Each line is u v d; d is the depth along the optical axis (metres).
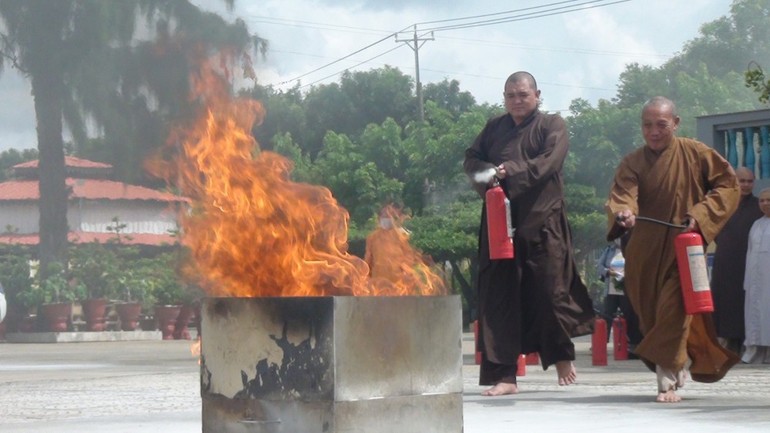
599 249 34.72
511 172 7.70
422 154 33.09
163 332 27.31
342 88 42.78
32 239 44.62
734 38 51.50
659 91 46.00
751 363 12.00
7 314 25.75
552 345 7.89
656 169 7.52
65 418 6.83
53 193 28.89
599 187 33.94
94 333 26.02
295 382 3.99
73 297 26.41
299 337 3.98
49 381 10.43
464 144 32.75
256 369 4.07
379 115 43.25
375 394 4.05
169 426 6.26
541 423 6.11
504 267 7.85
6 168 50.69
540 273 7.82
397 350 4.11
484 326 7.91
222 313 4.15
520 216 7.81
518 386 8.94
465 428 5.88
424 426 4.21
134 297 27.72
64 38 27.28
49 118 28.16
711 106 40.94
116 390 9.17
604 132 34.03
